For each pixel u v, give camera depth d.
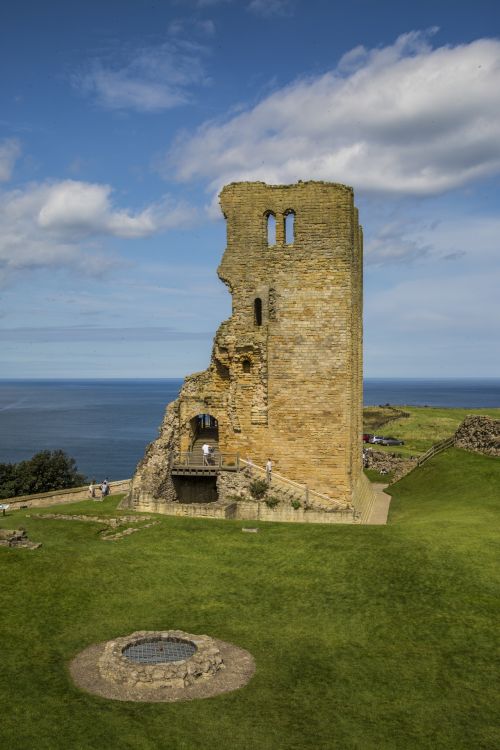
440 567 26.75
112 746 15.47
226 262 46.25
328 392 44.22
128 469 144.38
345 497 43.72
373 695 18.12
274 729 16.38
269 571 27.61
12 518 36.25
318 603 24.31
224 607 24.14
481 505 40.16
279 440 44.94
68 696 17.61
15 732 15.84
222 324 46.31
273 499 41.62
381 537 31.22
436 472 52.44
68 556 28.64
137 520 36.47
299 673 19.30
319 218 44.56
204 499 46.75
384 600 24.22
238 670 19.33
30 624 22.11
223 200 46.28
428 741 16.02
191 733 16.08
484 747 15.80
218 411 46.50
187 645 20.59
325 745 15.78
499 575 25.94
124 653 19.97
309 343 44.53
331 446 44.09
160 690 18.03
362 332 56.34
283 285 45.09
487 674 19.19
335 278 44.25
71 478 71.06
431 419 102.56
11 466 68.62
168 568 28.02
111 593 25.19
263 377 45.12
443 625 22.19
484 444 53.81
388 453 67.50
